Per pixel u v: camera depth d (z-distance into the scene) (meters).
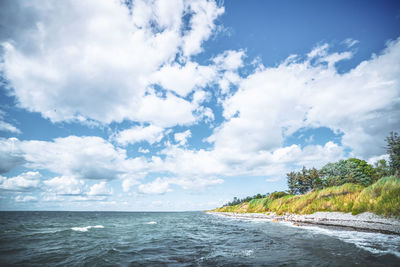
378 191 26.86
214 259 12.91
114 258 13.55
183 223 48.19
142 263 12.23
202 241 20.25
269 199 69.44
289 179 79.69
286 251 14.55
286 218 41.88
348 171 58.28
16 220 63.41
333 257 12.23
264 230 27.73
